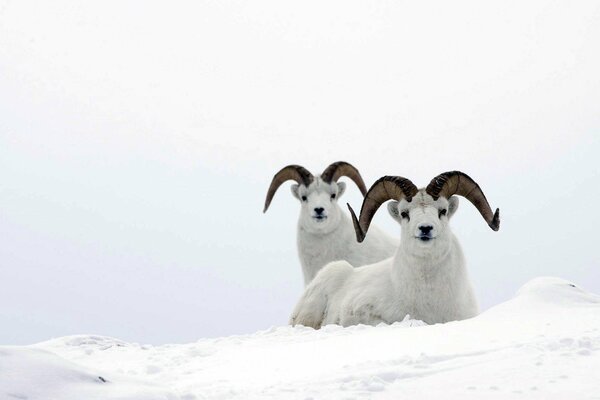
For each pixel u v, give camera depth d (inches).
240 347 1512.1
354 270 2037.4
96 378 861.2
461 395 877.8
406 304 1830.7
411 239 1800.0
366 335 1403.8
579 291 1636.3
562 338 1085.1
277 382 1066.1
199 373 1243.2
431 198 1819.6
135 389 842.2
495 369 968.3
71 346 1742.1
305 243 2610.7
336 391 935.0
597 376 903.7
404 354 1154.0
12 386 796.6
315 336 1566.2
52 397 796.0
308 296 2048.5
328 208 2546.8
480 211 1851.6
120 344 1796.3
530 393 862.5
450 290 1822.1
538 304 1536.7
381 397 892.0
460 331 1321.4
